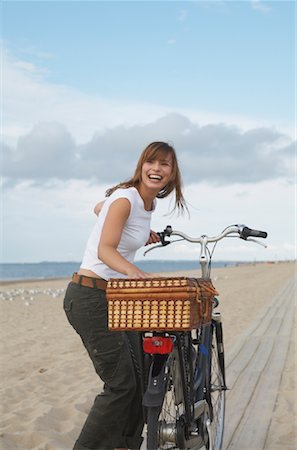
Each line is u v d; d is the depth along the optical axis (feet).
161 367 10.59
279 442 15.93
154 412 10.25
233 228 13.00
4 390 21.62
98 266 11.55
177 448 11.28
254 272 184.85
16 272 418.72
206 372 12.97
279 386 22.29
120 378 11.46
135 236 11.66
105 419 11.59
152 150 11.64
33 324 44.06
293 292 79.05
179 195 12.43
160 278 9.96
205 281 11.28
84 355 29.48
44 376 24.14
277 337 35.19
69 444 15.71
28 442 15.84
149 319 9.87
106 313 11.52
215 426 14.47
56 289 99.09
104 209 11.52
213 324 14.05
